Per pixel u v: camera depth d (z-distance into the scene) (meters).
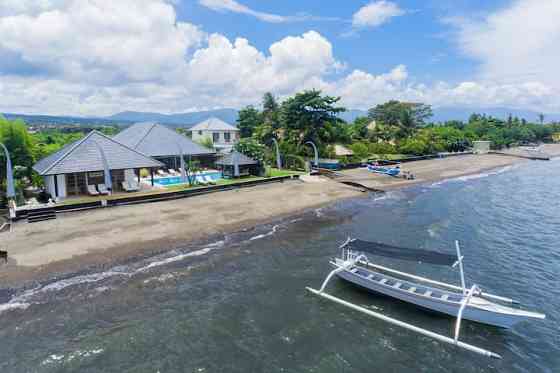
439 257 17.16
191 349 13.39
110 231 25.62
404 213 35.62
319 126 68.69
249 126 88.19
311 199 39.69
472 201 42.22
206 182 43.97
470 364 12.98
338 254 23.47
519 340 14.55
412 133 96.88
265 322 15.36
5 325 14.38
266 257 22.69
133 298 16.91
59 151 38.22
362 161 69.38
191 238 25.09
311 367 12.55
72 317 15.15
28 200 34.59
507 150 116.75
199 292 17.78
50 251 21.50
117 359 12.73
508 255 23.89
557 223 32.12
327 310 16.48
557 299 17.95
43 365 12.33
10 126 38.31
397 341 14.25
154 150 49.66
